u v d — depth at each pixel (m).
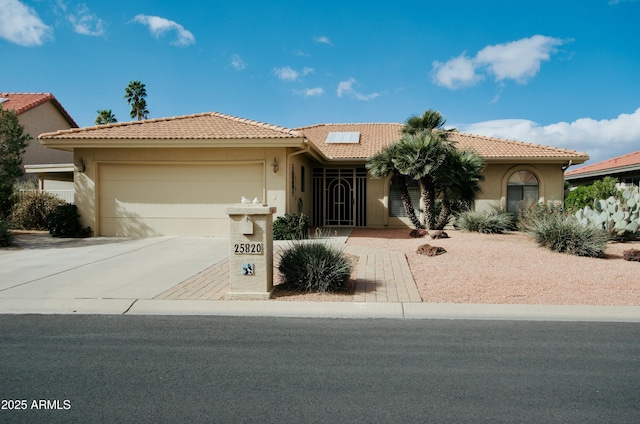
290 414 3.72
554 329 6.12
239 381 4.38
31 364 4.82
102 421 3.61
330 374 4.55
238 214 7.54
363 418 3.66
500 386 4.27
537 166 19.17
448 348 5.35
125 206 15.48
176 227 15.41
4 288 8.21
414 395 4.07
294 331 6.04
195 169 15.34
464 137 22.00
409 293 7.88
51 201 18.08
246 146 14.39
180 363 4.85
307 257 8.03
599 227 12.83
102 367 4.74
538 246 12.70
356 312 6.95
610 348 5.35
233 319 6.64
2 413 3.73
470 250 12.16
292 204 15.73
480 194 19.44
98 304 7.26
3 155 15.84
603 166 26.19
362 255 11.51
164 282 8.72
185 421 3.61
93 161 15.34
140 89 43.44
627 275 9.27
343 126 25.33
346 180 20.25
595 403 3.92
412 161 14.79
